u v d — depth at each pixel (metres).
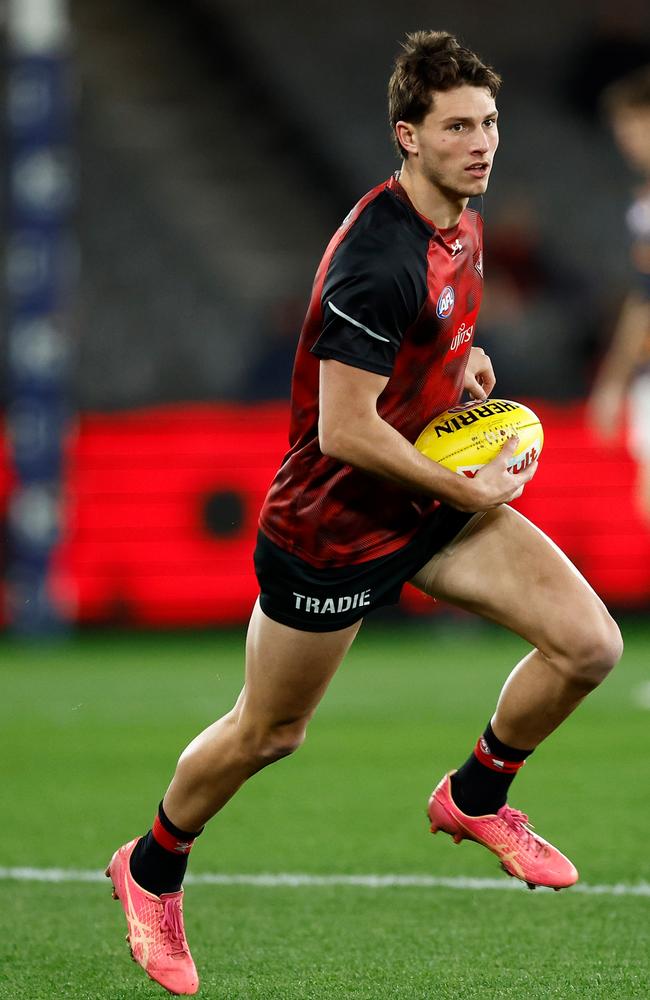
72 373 61.56
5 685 35.22
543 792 22.27
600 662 12.37
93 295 64.56
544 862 13.23
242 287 65.88
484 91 11.56
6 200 62.72
